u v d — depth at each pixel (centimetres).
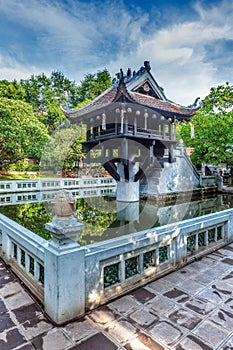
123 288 233
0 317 195
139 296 229
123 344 165
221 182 1368
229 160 1280
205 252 336
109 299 219
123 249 229
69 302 188
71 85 2491
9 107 1109
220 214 366
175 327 183
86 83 2378
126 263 240
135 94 776
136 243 240
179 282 257
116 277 232
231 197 1250
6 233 304
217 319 194
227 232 380
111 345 164
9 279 266
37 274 229
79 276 193
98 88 2170
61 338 170
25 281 249
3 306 211
